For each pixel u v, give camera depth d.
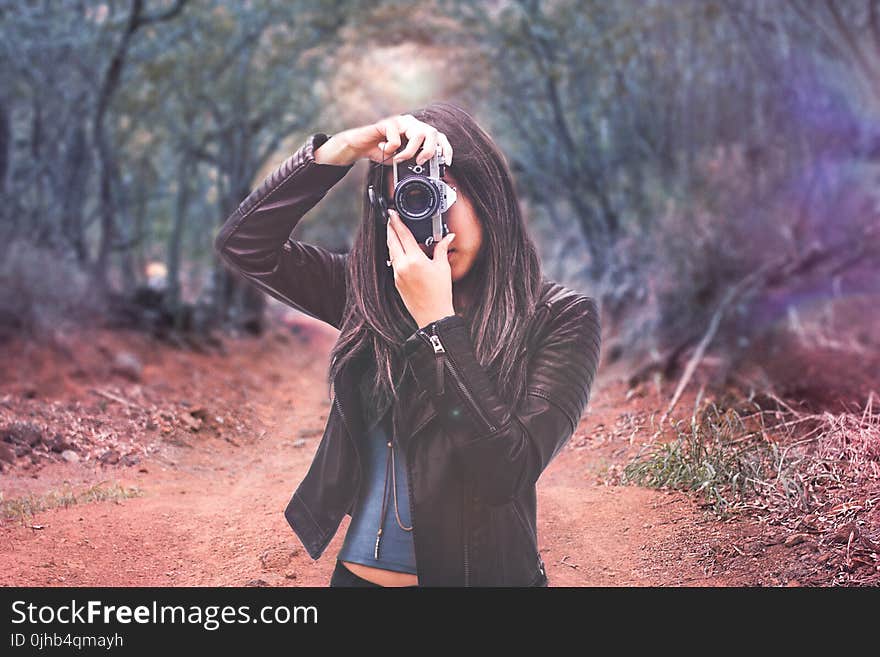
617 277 9.15
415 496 1.89
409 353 1.82
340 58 11.75
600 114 9.95
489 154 1.97
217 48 10.52
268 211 2.03
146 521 3.48
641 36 9.27
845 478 3.51
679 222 7.99
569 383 1.89
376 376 1.96
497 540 1.92
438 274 1.83
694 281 7.07
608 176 10.03
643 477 3.88
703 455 3.86
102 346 7.46
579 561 2.98
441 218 1.87
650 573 2.87
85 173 9.85
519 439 1.79
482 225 1.95
